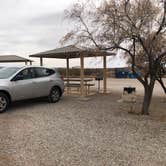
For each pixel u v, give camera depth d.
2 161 4.41
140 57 9.96
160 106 11.07
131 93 12.75
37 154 4.76
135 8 8.38
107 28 8.62
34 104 10.95
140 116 8.66
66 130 6.55
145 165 4.28
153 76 9.01
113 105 11.04
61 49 14.04
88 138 5.85
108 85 22.91
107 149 5.09
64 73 22.00
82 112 9.20
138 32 8.26
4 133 6.18
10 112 9.01
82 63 13.20
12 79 9.39
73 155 4.72
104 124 7.32
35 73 10.53
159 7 8.52
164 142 5.62
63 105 10.78
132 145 5.38
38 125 7.05
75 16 9.12
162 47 9.02
